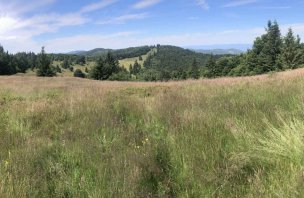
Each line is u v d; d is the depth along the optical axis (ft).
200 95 36.01
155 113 26.58
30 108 30.27
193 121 21.58
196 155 15.99
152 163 15.58
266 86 39.88
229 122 20.03
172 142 18.01
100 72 304.91
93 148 18.35
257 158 14.62
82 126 23.86
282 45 244.42
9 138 21.12
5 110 30.91
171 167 15.74
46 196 13.39
